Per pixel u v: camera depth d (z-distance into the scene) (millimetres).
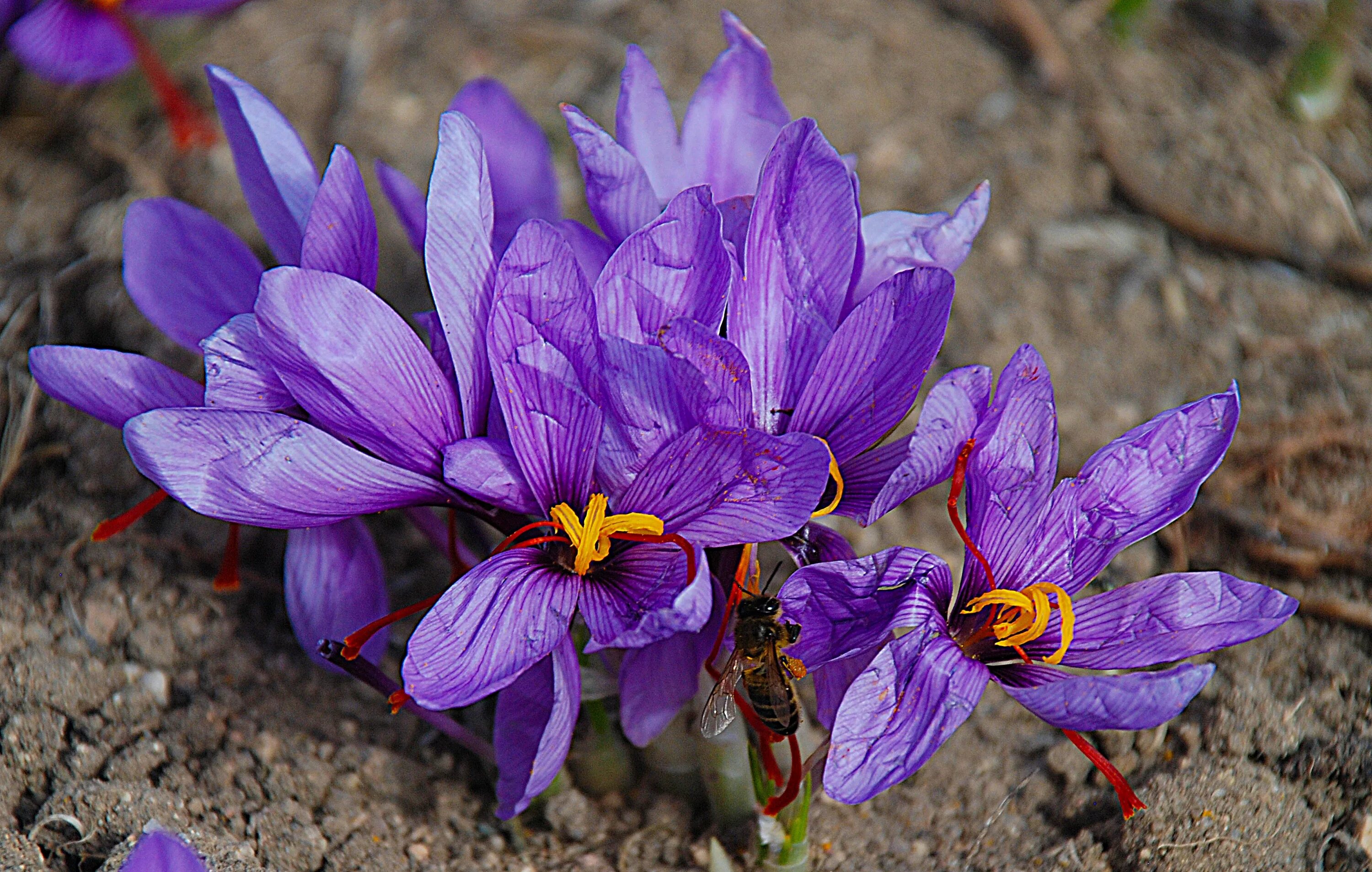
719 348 429
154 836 439
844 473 450
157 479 433
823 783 429
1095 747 494
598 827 489
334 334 434
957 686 432
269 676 498
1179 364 542
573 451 441
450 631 433
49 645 495
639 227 452
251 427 432
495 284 438
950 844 487
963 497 526
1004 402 438
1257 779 486
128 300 532
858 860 485
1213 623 439
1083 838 483
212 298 472
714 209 435
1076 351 544
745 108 465
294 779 485
